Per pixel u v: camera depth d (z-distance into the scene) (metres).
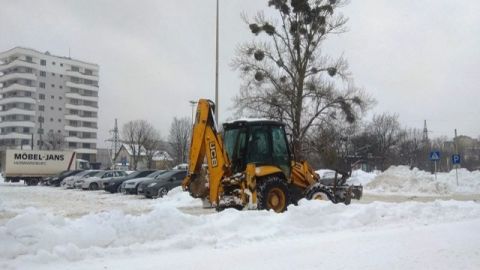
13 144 99.56
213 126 14.91
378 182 33.03
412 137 80.94
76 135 111.19
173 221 9.77
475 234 10.26
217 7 31.67
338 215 11.86
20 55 103.19
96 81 115.62
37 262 7.49
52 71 107.88
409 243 9.19
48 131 101.69
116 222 9.13
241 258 7.91
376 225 11.90
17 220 8.12
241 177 14.47
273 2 36.84
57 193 33.44
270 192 14.62
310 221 11.29
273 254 8.23
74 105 110.75
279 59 37.44
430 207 14.13
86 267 7.31
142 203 23.70
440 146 81.62
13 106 101.94
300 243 9.30
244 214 10.88
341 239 9.71
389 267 7.23
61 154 50.50
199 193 15.20
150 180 28.58
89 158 112.88
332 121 38.44
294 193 15.57
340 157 44.69
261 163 15.22
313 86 37.03
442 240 9.51
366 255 8.09
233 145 15.63
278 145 15.63
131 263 7.57
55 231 8.24
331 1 36.75
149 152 83.62
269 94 37.19
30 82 103.19
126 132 91.25
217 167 14.66
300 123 36.91
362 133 60.03
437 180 31.92
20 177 48.94
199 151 15.06
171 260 7.79
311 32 36.75
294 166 16.05
